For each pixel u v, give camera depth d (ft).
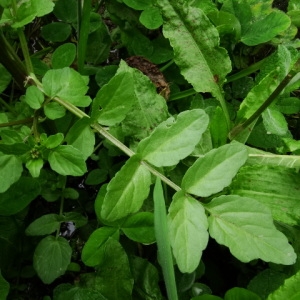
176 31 0.47
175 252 0.33
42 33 0.60
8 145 0.38
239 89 0.60
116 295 0.43
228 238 0.34
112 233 0.43
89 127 0.40
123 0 0.56
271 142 0.53
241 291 0.40
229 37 0.59
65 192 0.52
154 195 0.35
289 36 0.62
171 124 0.36
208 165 0.35
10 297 0.50
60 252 0.46
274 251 0.33
